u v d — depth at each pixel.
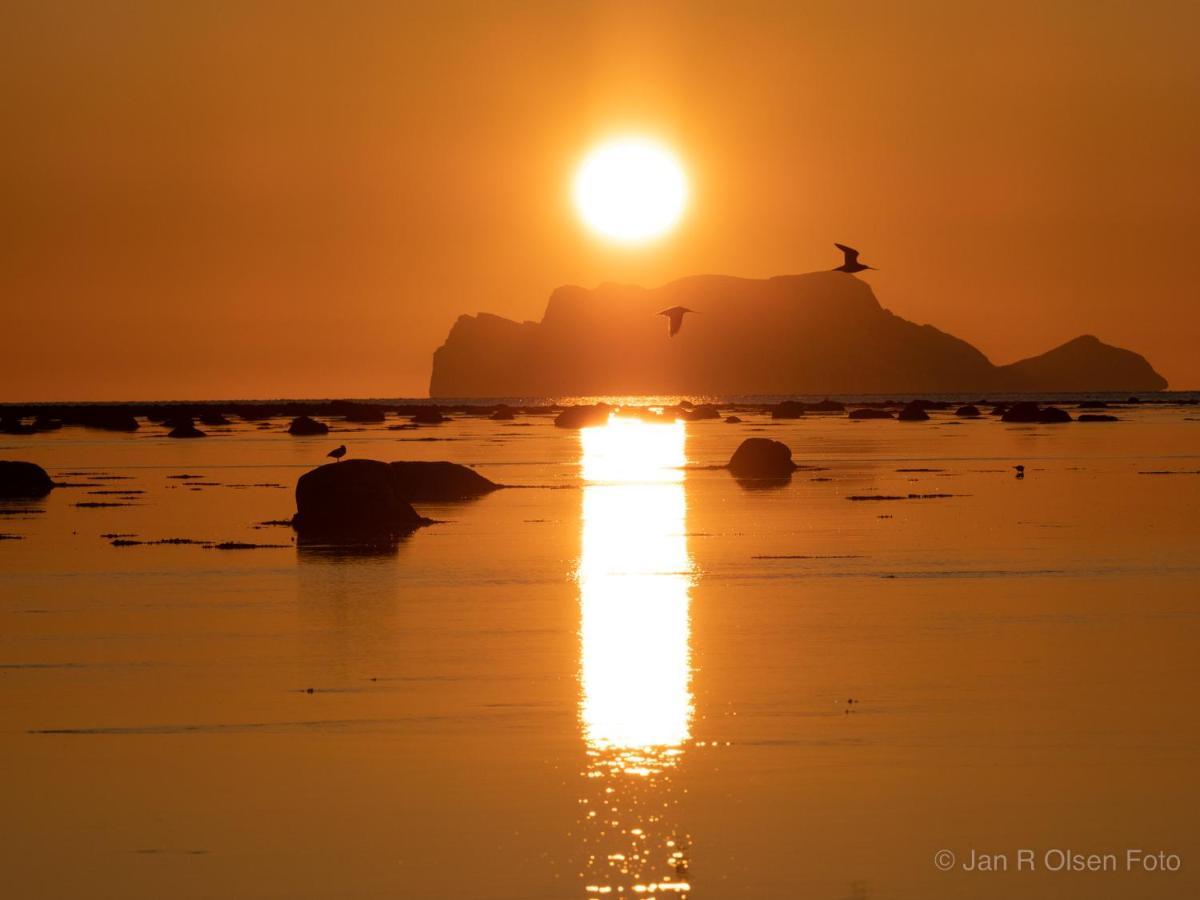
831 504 189.38
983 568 125.12
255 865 52.22
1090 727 69.50
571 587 116.19
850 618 100.06
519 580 120.38
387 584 118.44
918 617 100.25
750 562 130.75
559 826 55.97
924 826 55.78
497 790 60.34
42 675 83.06
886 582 117.44
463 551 141.00
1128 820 56.41
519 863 52.19
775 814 57.16
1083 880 50.62
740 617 100.88
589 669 83.38
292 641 92.88
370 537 154.25
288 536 156.50
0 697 77.62
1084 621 98.19
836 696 76.06
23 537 156.50
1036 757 64.44
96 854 53.47
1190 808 57.62
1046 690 77.19
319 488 167.62
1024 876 50.81
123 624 99.94
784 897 49.06
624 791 60.12
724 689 77.81
